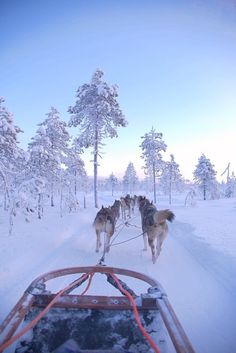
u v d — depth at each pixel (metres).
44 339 2.83
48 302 2.98
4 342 2.05
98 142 25.28
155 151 43.22
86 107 25.05
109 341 2.90
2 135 16.98
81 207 26.75
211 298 4.93
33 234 10.76
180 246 9.69
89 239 10.76
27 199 12.38
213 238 10.38
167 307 2.73
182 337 2.17
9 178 18.62
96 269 3.93
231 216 19.27
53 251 8.38
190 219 17.33
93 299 3.03
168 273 6.40
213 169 49.91
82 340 2.88
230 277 5.95
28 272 6.27
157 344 2.83
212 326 3.94
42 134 18.92
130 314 3.00
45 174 19.14
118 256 8.04
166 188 66.31
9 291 5.09
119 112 25.16
